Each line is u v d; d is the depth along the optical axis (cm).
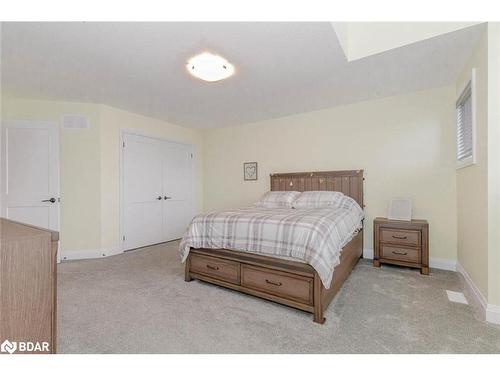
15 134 314
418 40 201
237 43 202
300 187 388
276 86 291
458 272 272
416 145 308
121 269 295
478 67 200
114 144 368
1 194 308
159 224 438
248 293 213
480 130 195
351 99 335
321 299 173
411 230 275
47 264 70
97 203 348
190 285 245
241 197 471
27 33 186
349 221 259
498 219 173
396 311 188
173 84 285
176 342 152
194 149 511
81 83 281
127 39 195
